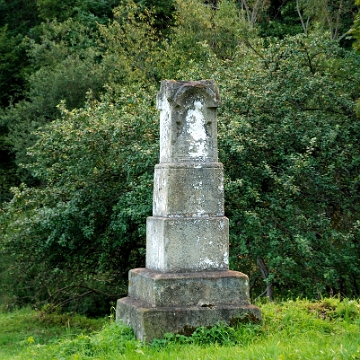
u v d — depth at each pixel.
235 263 14.32
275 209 14.05
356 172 15.52
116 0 34.19
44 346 9.45
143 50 27.75
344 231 15.27
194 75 16.47
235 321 8.55
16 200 16.58
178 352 7.67
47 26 32.38
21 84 33.88
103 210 15.76
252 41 23.77
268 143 14.85
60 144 15.80
